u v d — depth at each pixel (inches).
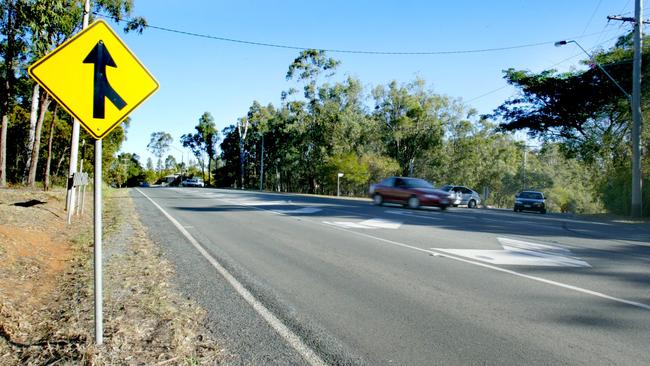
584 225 663.1
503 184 2677.2
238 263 319.9
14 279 249.8
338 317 204.1
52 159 1683.1
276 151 2906.0
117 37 161.8
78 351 156.6
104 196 1070.4
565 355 162.4
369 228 518.0
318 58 2282.2
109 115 159.5
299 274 286.7
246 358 159.2
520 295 239.1
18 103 1425.9
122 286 245.1
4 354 157.3
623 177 1011.9
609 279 276.5
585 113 1290.6
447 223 597.3
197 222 569.9
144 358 154.6
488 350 166.9
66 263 313.1
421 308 217.0
